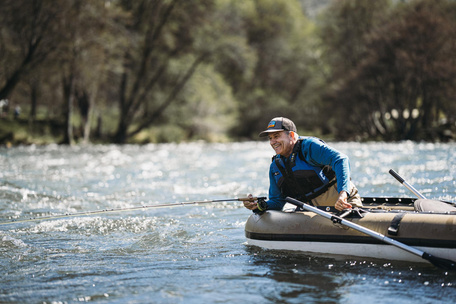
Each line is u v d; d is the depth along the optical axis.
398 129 66.00
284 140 8.39
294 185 8.41
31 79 60.94
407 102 67.81
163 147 55.69
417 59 59.56
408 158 28.73
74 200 14.48
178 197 15.02
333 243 7.71
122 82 66.12
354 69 68.31
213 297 5.96
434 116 78.50
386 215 7.45
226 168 25.58
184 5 63.62
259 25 97.56
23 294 6.18
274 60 94.88
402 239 7.12
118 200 14.45
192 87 70.31
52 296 6.10
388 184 16.25
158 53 68.12
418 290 6.05
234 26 70.94
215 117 73.44
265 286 6.32
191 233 9.76
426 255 6.72
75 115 72.62
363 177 18.72
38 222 11.05
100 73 58.81
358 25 74.81
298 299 5.82
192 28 65.44
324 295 5.94
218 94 74.31
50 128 64.12
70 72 56.34
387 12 71.25
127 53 65.25
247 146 57.09
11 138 58.53
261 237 8.34
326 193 8.33
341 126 74.00
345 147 47.84
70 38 51.47
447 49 60.81
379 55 62.81
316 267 7.11
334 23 76.06
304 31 102.31
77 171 24.02
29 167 26.44
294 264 7.30
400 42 61.50
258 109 82.38
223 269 7.16
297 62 91.56
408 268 6.93
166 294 6.10
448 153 33.25
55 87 66.31
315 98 81.75
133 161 31.72
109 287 6.42
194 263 7.53
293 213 8.23
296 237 7.99
